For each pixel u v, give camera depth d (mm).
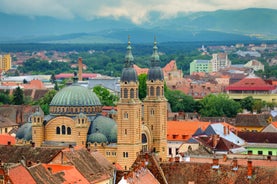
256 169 199250
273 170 197750
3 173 181500
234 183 197750
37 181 188125
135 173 192625
